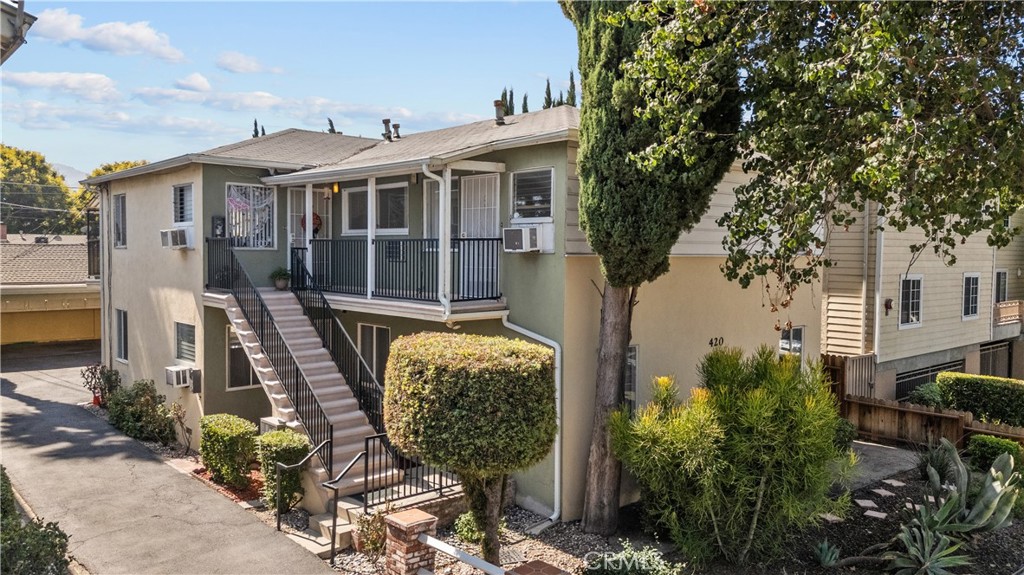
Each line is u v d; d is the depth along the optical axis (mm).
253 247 14727
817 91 7953
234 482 11133
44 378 21234
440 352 7094
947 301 20547
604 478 9828
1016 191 8336
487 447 6758
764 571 8602
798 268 14320
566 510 10305
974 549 9375
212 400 13898
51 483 11484
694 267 12312
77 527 9562
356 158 15734
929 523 8914
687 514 8742
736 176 12805
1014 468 11914
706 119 9055
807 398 8609
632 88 8805
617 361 9859
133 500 10719
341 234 15508
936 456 11312
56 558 6691
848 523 10148
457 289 11422
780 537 8758
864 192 8914
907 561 8414
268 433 10672
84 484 11469
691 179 8727
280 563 8492
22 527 6691
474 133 14070
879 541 9508
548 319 10500
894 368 18609
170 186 15023
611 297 9852
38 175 52688
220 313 14000
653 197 8977
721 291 12820
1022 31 8148
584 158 9352
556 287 10367
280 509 9742
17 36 8258
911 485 11844
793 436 8352
